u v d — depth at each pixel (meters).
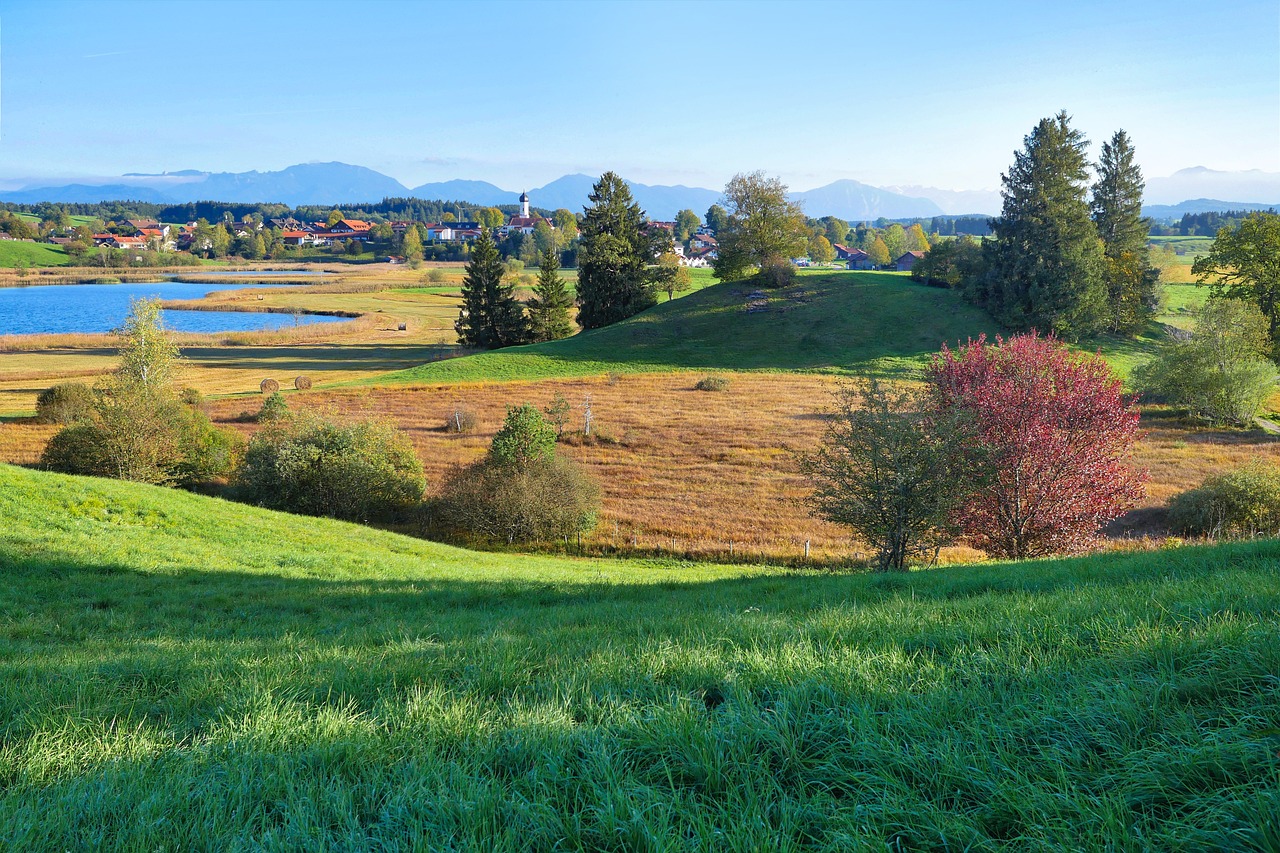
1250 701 4.00
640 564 31.22
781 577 19.64
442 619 13.07
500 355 85.88
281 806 3.79
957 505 20.78
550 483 34.81
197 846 3.43
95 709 5.47
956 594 11.53
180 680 6.50
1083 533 23.36
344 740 4.51
